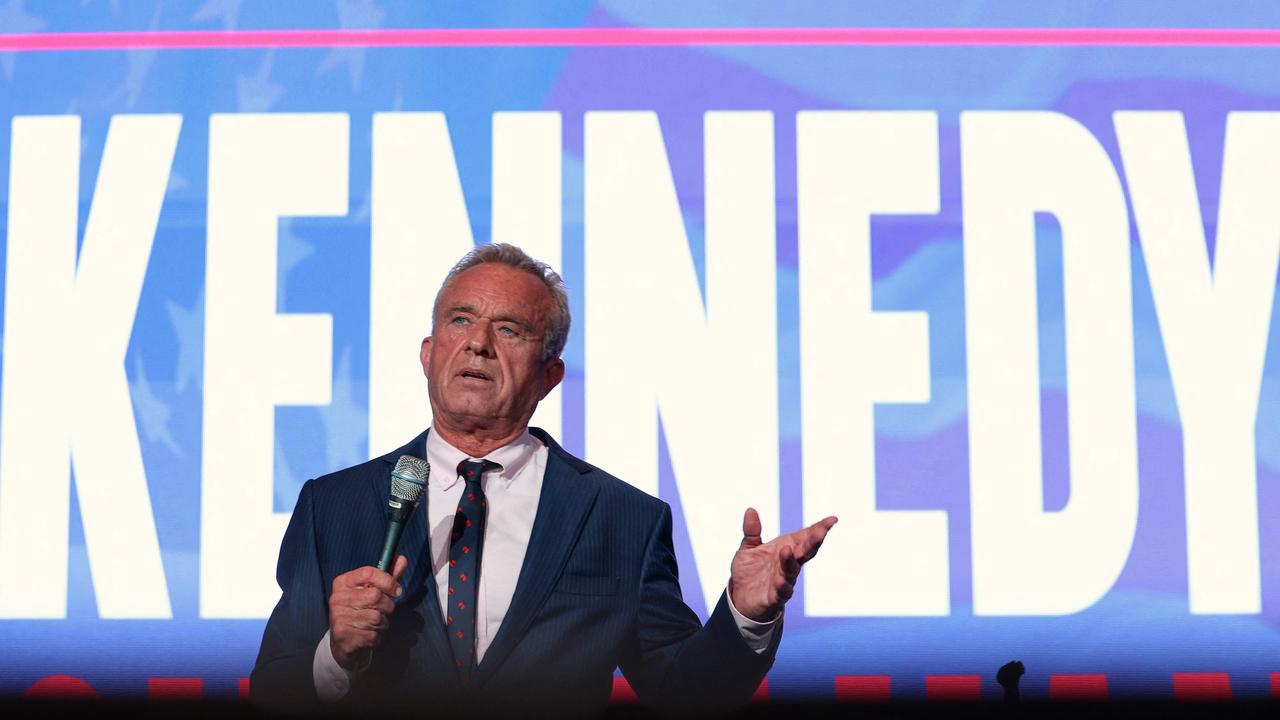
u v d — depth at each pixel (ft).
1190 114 25.55
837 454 24.43
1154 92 25.64
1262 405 24.71
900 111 25.63
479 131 25.48
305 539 12.10
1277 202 25.34
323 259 25.07
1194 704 23.44
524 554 12.01
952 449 24.47
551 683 11.36
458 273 13.15
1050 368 24.79
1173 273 25.14
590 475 12.64
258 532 24.06
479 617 11.69
